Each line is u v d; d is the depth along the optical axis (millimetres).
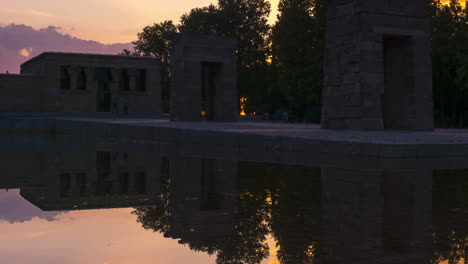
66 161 14680
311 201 7023
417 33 24484
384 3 23406
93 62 68562
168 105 86625
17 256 4012
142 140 27000
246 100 85812
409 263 3691
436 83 46562
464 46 47000
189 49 38875
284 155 15648
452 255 3928
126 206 6875
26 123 38375
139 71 72625
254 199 7352
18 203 7207
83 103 68375
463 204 6637
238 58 75125
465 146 13828
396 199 7090
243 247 4309
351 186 8531
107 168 12609
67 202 7297
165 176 10719
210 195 7883
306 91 54844
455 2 53000
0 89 64312
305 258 3871
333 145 14703
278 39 58312
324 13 53156
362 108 22703
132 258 3939
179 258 3928
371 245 4305
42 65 68188
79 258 3938
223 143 19625
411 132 20859
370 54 22953
